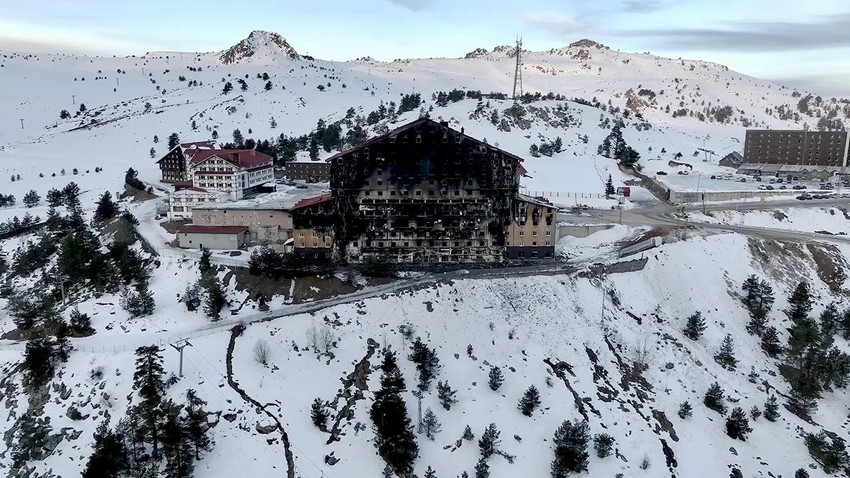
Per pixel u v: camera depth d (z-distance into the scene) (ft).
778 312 332.80
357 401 244.22
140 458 210.38
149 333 270.87
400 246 338.13
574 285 318.04
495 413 242.78
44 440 222.07
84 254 334.44
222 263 325.21
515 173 334.24
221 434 223.10
